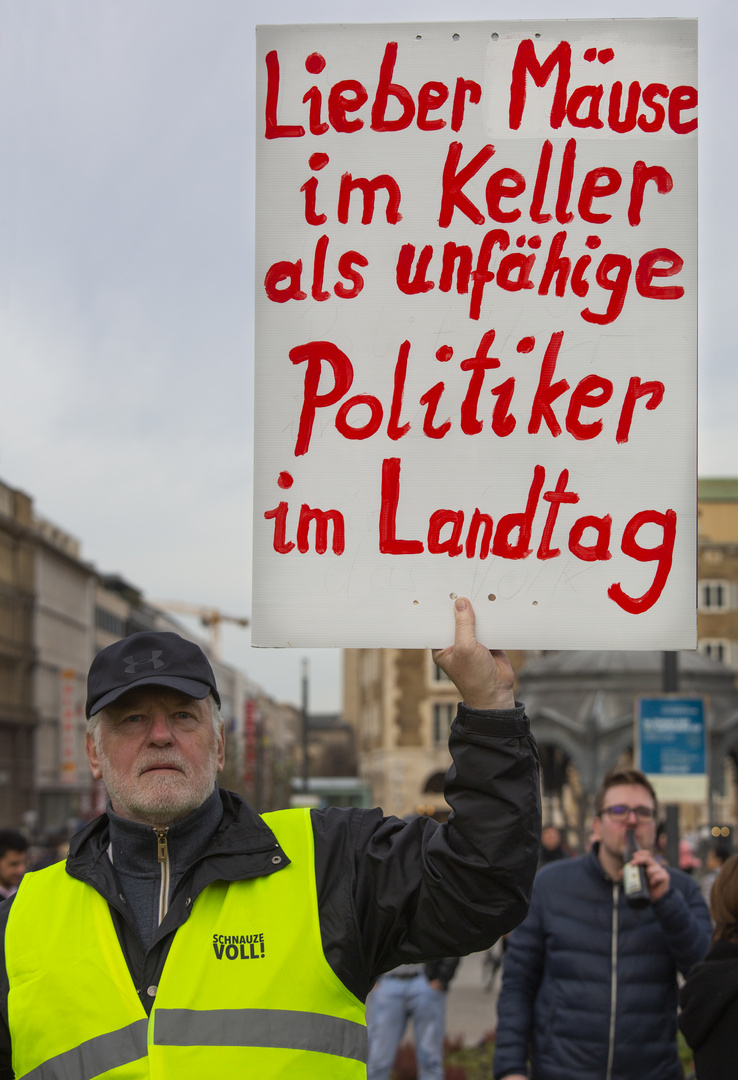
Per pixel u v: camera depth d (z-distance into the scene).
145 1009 2.71
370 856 2.88
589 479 3.11
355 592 3.09
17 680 75.31
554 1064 4.59
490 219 3.18
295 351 3.15
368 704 66.69
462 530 3.10
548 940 4.70
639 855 4.52
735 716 19.81
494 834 2.76
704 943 4.50
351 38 3.22
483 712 2.83
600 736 19.00
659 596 3.09
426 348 3.15
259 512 3.11
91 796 77.69
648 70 3.21
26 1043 2.74
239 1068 2.66
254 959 2.77
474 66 3.21
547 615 3.08
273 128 3.21
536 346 3.15
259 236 3.18
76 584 92.44
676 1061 4.59
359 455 3.12
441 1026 8.44
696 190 3.18
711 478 59.66
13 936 2.85
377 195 3.19
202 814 2.88
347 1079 2.75
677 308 3.15
